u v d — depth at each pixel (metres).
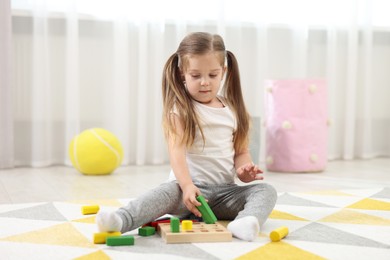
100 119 2.44
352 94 2.73
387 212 1.31
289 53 2.68
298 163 2.21
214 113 1.21
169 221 1.11
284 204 1.41
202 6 2.50
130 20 2.43
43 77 2.30
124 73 2.39
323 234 1.07
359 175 2.12
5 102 2.25
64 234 1.06
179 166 1.13
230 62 1.29
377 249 0.96
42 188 1.73
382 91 2.88
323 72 2.74
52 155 2.38
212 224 1.07
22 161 2.34
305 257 0.90
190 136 1.16
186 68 1.17
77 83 2.33
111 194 1.62
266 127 2.30
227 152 1.22
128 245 0.97
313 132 2.23
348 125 2.73
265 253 0.92
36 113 2.28
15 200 1.50
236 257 0.90
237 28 2.54
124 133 2.41
